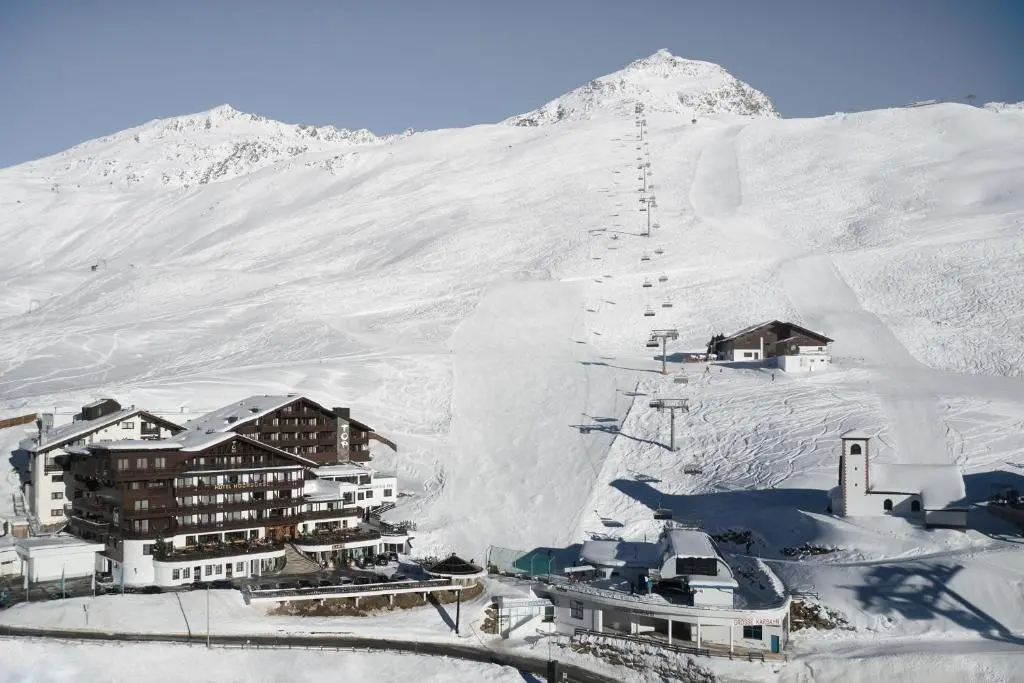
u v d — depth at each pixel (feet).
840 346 456.86
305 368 424.87
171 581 236.43
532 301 554.46
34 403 359.66
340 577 246.47
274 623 222.07
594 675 212.02
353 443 325.42
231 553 244.01
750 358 446.19
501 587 247.91
